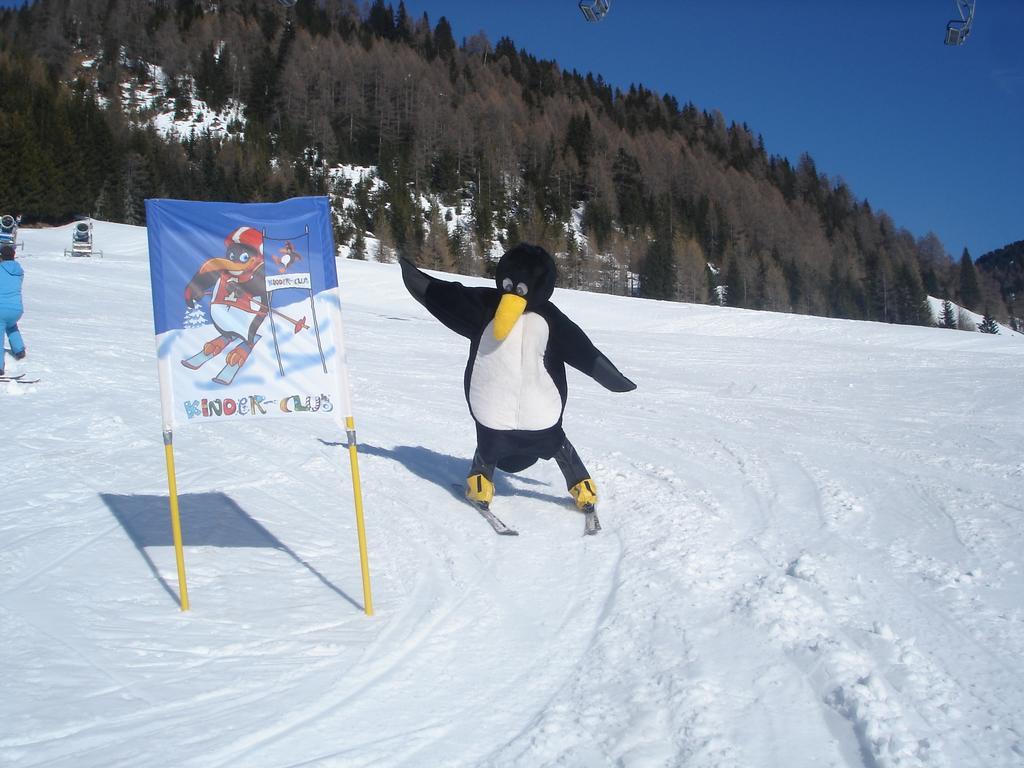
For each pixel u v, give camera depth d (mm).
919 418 10656
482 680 3922
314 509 6594
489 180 122875
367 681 3895
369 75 139750
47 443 8273
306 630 4445
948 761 3057
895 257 122812
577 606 4773
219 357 4656
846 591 4719
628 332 24844
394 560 5535
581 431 9711
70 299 22234
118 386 11141
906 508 6418
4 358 11289
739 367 16672
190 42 151875
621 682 3812
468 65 174625
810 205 149500
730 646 4098
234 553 5566
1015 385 13453
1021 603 4496
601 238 107125
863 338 25750
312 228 4738
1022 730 3270
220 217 4676
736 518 6250
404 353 17266
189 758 3215
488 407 6332
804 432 9656
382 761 3234
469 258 87125
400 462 8062
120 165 90938
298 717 3553
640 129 167625
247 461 7941
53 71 132750
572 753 3256
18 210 74125
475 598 4910
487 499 6426
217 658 4098
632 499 6820
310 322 4727
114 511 6348
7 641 4211
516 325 6227
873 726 3266
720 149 173000
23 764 3143
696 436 9414
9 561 5285
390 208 101188
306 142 130625
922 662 3805
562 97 169625
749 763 3133
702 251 107062
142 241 48625
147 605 4715
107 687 3775
